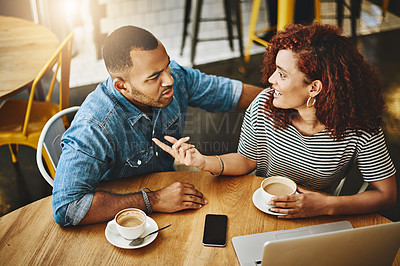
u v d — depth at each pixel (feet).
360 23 14.19
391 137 9.64
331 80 4.74
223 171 5.34
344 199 4.82
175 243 4.42
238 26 12.09
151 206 4.77
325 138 5.23
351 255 3.68
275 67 5.24
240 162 5.60
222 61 12.80
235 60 12.83
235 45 13.55
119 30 4.75
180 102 6.06
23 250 4.34
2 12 12.39
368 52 12.68
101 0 12.82
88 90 11.65
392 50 12.78
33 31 9.73
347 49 4.74
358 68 4.82
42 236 4.51
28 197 8.42
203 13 13.71
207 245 4.39
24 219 4.72
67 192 4.64
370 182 5.29
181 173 5.43
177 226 4.63
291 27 5.00
